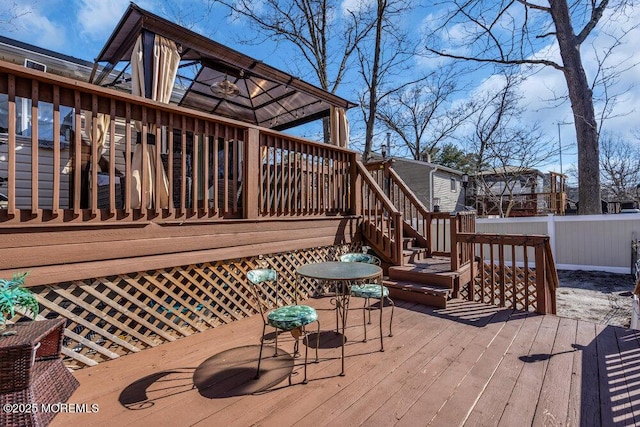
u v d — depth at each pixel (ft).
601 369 7.72
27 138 15.72
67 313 7.72
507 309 12.43
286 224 12.81
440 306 12.66
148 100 8.80
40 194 15.90
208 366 7.91
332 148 15.21
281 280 12.97
